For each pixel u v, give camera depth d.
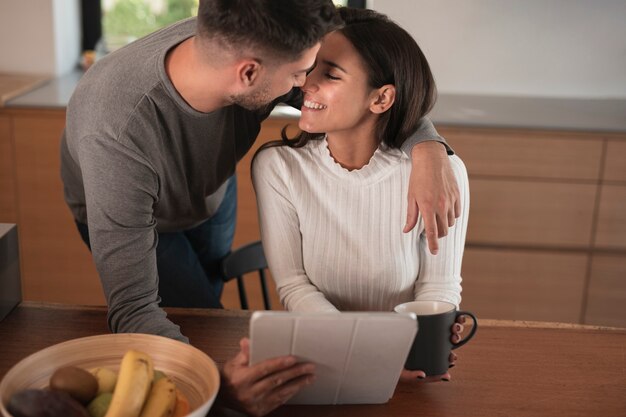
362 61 1.39
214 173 1.64
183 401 1.12
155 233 1.41
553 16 3.18
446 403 1.23
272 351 1.09
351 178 1.50
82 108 1.42
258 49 1.26
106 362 1.17
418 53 1.44
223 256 2.24
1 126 2.82
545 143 2.80
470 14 3.18
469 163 2.84
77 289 3.05
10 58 3.24
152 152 1.41
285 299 1.52
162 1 3.47
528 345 1.41
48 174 2.89
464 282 2.98
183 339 1.29
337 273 1.53
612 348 1.41
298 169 1.52
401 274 1.52
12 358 1.31
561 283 2.96
